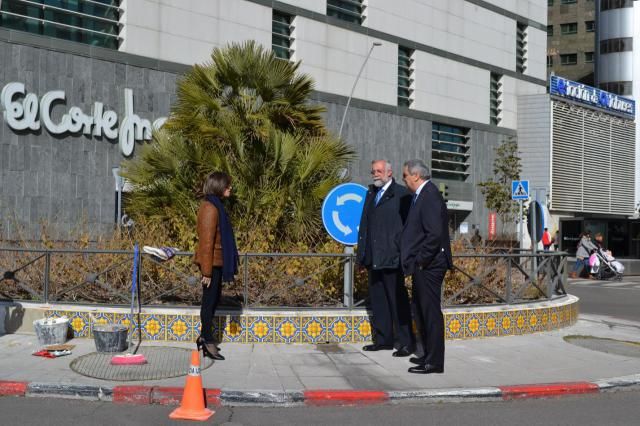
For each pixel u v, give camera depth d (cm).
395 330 821
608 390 685
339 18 3173
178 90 1105
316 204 1012
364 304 899
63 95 2233
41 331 792
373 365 746
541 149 4050
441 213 709
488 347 859
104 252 855
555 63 7225
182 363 726
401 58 3459
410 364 752
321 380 675
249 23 2761
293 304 907
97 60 2320
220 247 755
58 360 730
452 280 952
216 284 757
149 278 905
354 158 1106
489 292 952
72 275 912
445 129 3709
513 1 4097
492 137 3947
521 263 988
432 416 591
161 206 1020
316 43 3039
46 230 1082
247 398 614
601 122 4578
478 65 3850
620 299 1692
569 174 4238
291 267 896
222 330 838
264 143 1025
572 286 2131
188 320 833
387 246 788
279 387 642
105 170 2334
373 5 3281
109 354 760
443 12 3644
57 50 2227
